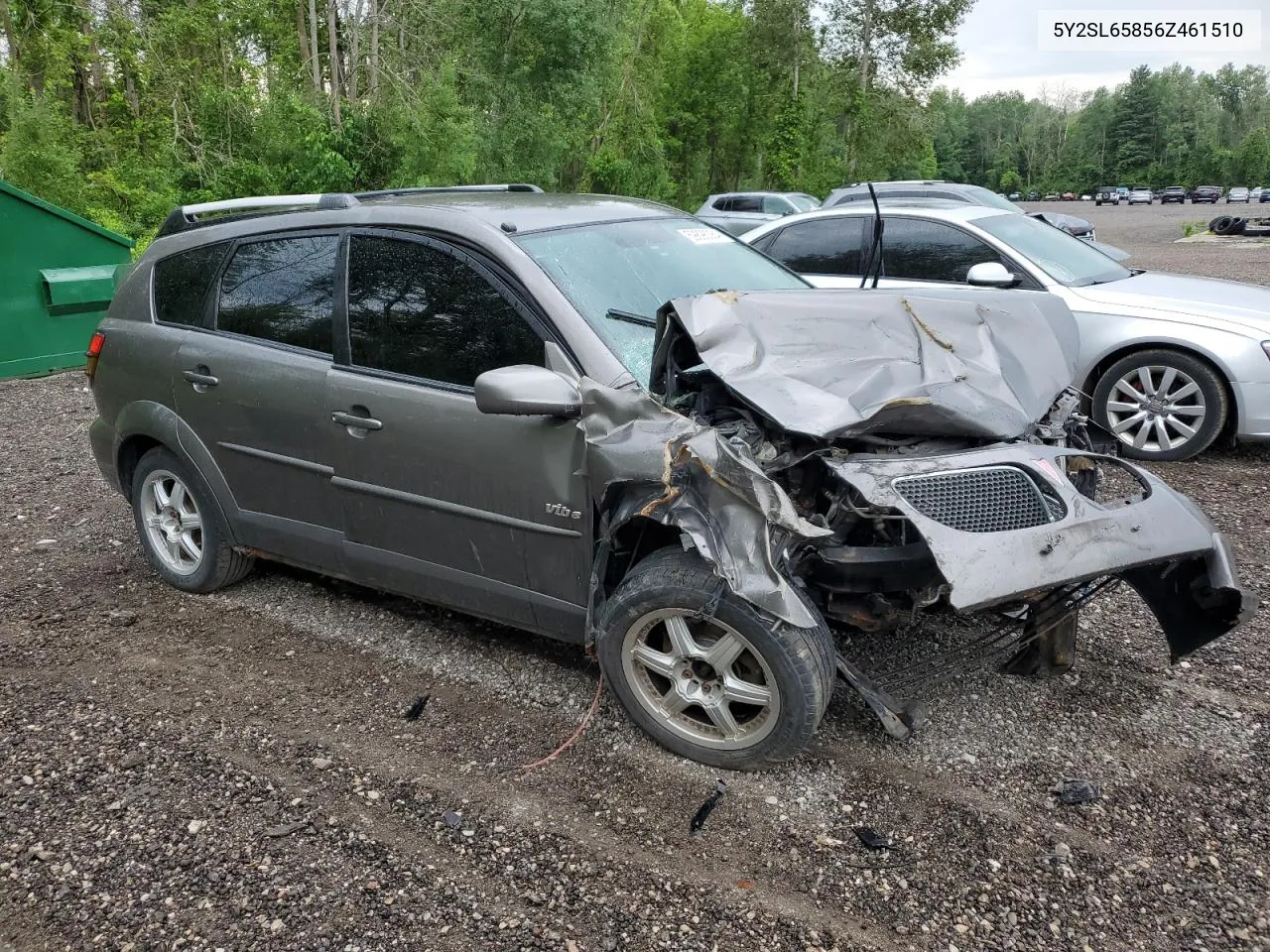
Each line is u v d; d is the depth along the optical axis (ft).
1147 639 13.32
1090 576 9.14
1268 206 223.10
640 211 13.93
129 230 70.33
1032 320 11.89
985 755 10.74
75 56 91.09
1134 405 21.65
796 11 140.77
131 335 14.88
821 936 8.23
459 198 13.51
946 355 10.69
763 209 76.48
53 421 26.32
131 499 15.71
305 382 12.67
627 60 122.83
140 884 8.90
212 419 13.82
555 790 10.23
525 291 10.99
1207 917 8.38
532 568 11.14
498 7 89.56
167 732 11.37
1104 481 19.67
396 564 12.45
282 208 14.30
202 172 79.51
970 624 12.75
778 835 9.50
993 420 9.98
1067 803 9.89
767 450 9.89
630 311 11.46
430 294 11.75
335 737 11.26
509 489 10.94
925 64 141.90
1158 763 10.56
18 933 8.34
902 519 9.39
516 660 12.94
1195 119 376.48
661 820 9.74
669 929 8.32
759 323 10.68
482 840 9.46
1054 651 11.46
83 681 12.58
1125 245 92.79
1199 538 9.82
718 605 9.68
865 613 10.17
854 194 58.80
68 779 10.45
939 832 9.50
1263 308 21.17
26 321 31.45
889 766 10.56
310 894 8.75
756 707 10.44
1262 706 11.63
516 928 8.34
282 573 15.97
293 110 74.74
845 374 10.05
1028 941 8.15
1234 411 20.68
